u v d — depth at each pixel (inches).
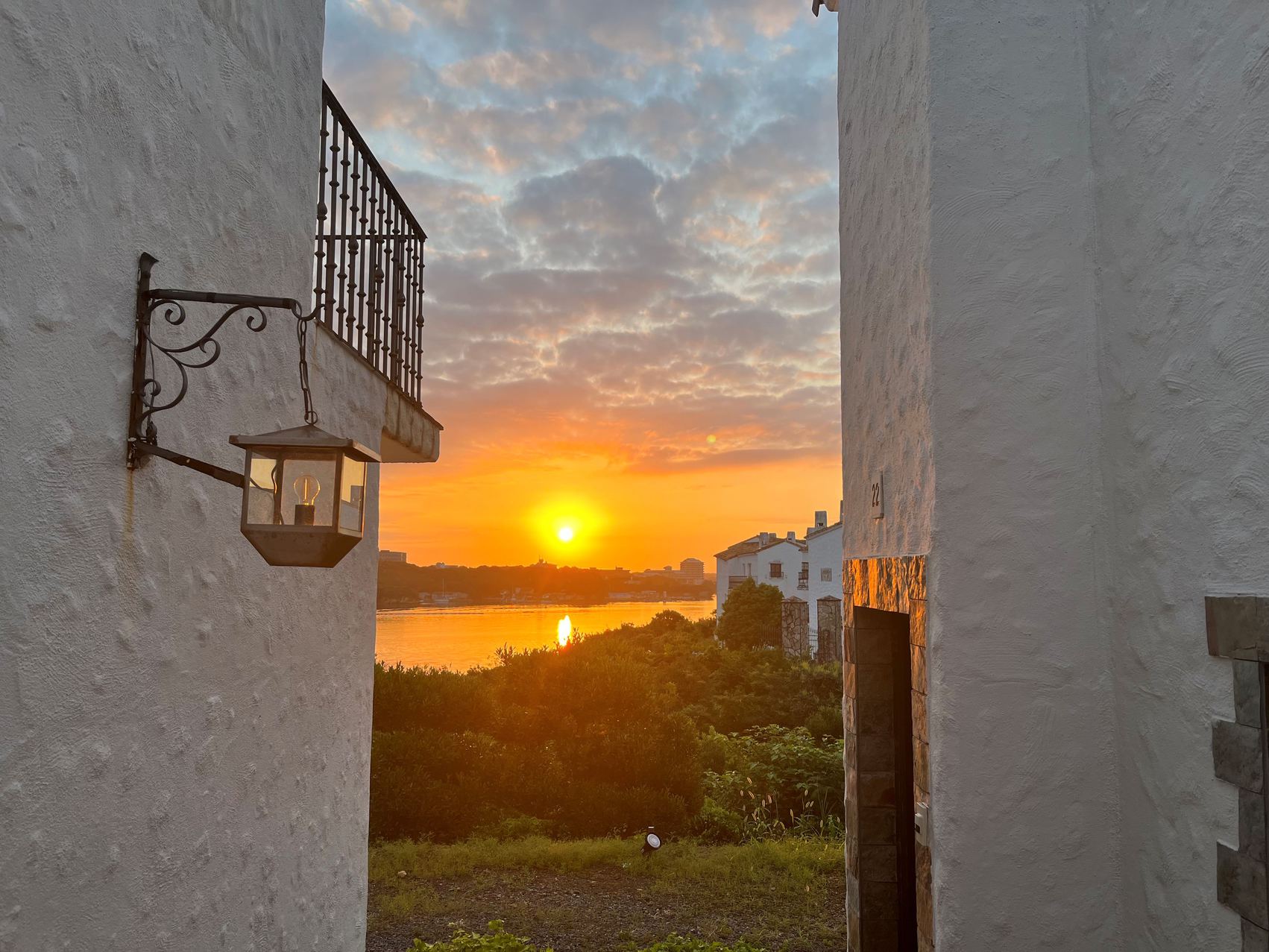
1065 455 123.3
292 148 131.5
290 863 132.4
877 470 157.9
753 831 351.6
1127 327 116.3
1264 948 88.2
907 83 141.4
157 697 94.1
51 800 76.6
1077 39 128.3
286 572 131.8
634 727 381.7
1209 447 98.3
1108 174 121.4
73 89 79.9
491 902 254.4
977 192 127.1
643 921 239.5
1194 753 101.1
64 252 78.6
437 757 354.3
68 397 79.0
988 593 122.2
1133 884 114.0
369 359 174.7
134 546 89.7
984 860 119.0
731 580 2075.5
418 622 2118.6
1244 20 92.4
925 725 127.2
